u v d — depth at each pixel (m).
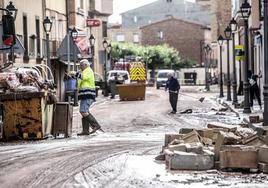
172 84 43.31
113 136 27.41
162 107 50.62
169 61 151.00
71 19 77.00
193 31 168.00
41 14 62.72
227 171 16.78
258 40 54.41
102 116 41.06
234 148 17.02
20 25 54.97
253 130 20.72
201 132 19.75
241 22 66.75
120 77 76.25
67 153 21.31
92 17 95.75
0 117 26.53
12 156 20.72
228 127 19.91
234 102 49.31
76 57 46.31
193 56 168.12
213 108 48.00
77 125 34.50
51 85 28.12
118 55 141.88
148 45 166.50
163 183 15.21
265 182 15.31
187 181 15.43
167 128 31.53
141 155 20.45
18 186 15.23
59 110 27.25
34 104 25.86
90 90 28.23
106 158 19.81
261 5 49.84
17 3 54.16
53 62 65.06
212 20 131.50
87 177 16.31
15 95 25.83
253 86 45.09
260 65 54.59
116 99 68.00
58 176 16.55
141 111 45.88
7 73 26.20
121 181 15.62
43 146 23.58
